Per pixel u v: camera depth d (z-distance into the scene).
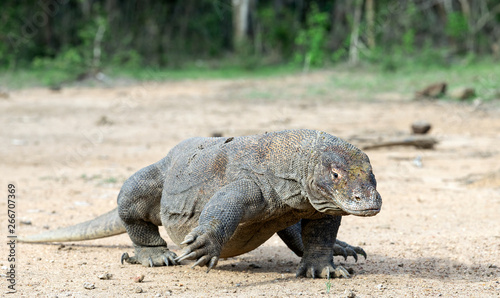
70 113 30.84
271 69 54.28
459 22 54.19
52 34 57.88
